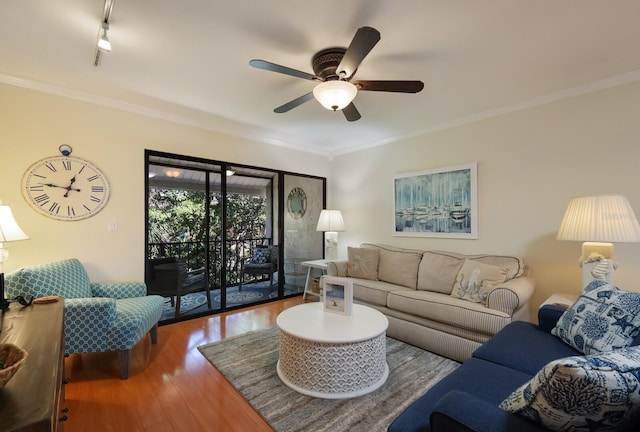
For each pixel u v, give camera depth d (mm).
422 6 1587
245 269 4051
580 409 709
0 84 2395
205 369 2279
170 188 3379
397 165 4047
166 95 2748
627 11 1623
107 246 2875
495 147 3102
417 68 2252
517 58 2117
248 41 1905
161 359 2436
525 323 2016
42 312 1526
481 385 1287
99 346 2098
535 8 1604
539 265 2803
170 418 1719
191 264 3541
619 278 2377
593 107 2516
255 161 4090
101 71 2316
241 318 3465
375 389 1986
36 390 762
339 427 1644
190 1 1543
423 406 1151
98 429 1619
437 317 2521
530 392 804
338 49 1970
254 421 1700
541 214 2797
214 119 3396
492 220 3117
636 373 700
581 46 1970
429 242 3656
